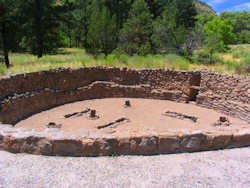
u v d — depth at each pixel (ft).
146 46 73.05
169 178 13.85
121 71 50.78
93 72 49.88
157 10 110.73
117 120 34.27
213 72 44.47
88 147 16.28
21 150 16.29
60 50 119.65
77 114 37.32
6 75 36.91
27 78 38.45
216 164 15.75
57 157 15.92
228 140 18.43
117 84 50.70
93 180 13.39
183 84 47.70
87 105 43.75
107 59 58.13
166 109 42.34
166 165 15.42
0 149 16.70
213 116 38.83
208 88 44.83
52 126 30.48
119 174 14.12
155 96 49.73
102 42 78.28
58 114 37.91
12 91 35.40
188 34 73.20
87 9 133.69
